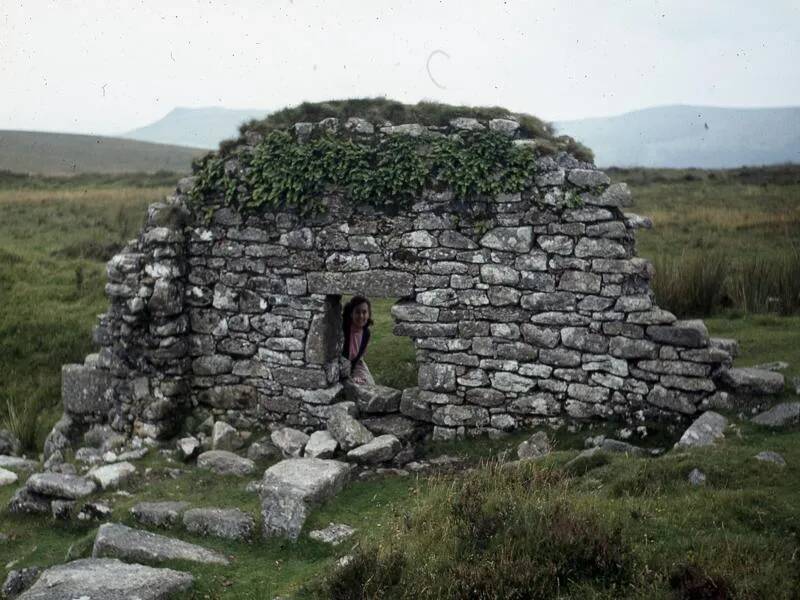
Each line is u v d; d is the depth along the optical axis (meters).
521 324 9.43
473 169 9.36
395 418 10.05
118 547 6.41
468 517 6.00
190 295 10.59
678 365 8.83
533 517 5.82
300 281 10.10
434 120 9.88
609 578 5.14
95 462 9.51
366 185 9.69
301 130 10.16
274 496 7.16
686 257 16.50
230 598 5.80
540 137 9.69
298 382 10.20
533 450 8.74
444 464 8.96
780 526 5.57
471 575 5.21
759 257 17.91
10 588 6.41
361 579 5.44
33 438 11.61
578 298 9.20
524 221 9.33
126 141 120.31
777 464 6.60
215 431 9.95
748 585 4.75
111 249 21.92
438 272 9.64
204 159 10.73
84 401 10.98
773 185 37.12
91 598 5.42
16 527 7.87
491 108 9.96
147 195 35.81
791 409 8.03
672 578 4.98
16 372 13.71
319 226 10.01
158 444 10.11
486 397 9.60
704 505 5.95
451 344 9.67
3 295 16.30
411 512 6.61
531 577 5.15
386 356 12.94
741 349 11.20
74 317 15.45
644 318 8.95
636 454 8.07
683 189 37.97
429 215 9.62
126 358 10.42
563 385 9.33
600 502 6.20
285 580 6.09
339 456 9.28
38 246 22.20
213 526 7.08
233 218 10.34
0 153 89.31
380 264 9.82
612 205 9.02
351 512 7.38
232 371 10.53
